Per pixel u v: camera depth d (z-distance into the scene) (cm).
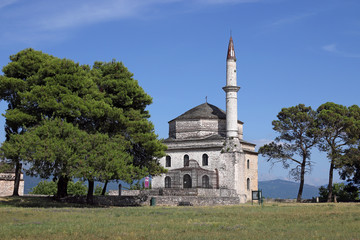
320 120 7525
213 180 7538
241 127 8738
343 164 7125
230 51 7981
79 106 4775
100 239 2067
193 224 2695
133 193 7381
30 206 4694
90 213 3556
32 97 4728
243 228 2489
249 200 8119
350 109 7738
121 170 4659
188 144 7944
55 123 4538
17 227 2467
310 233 2252
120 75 5522
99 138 4666
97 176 4428
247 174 8194
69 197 5481
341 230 2381
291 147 7719
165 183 7819
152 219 3067
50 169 4441
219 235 2186
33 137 4381
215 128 8106
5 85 5084
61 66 4959
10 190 7325
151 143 5350
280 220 2992
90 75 5484
